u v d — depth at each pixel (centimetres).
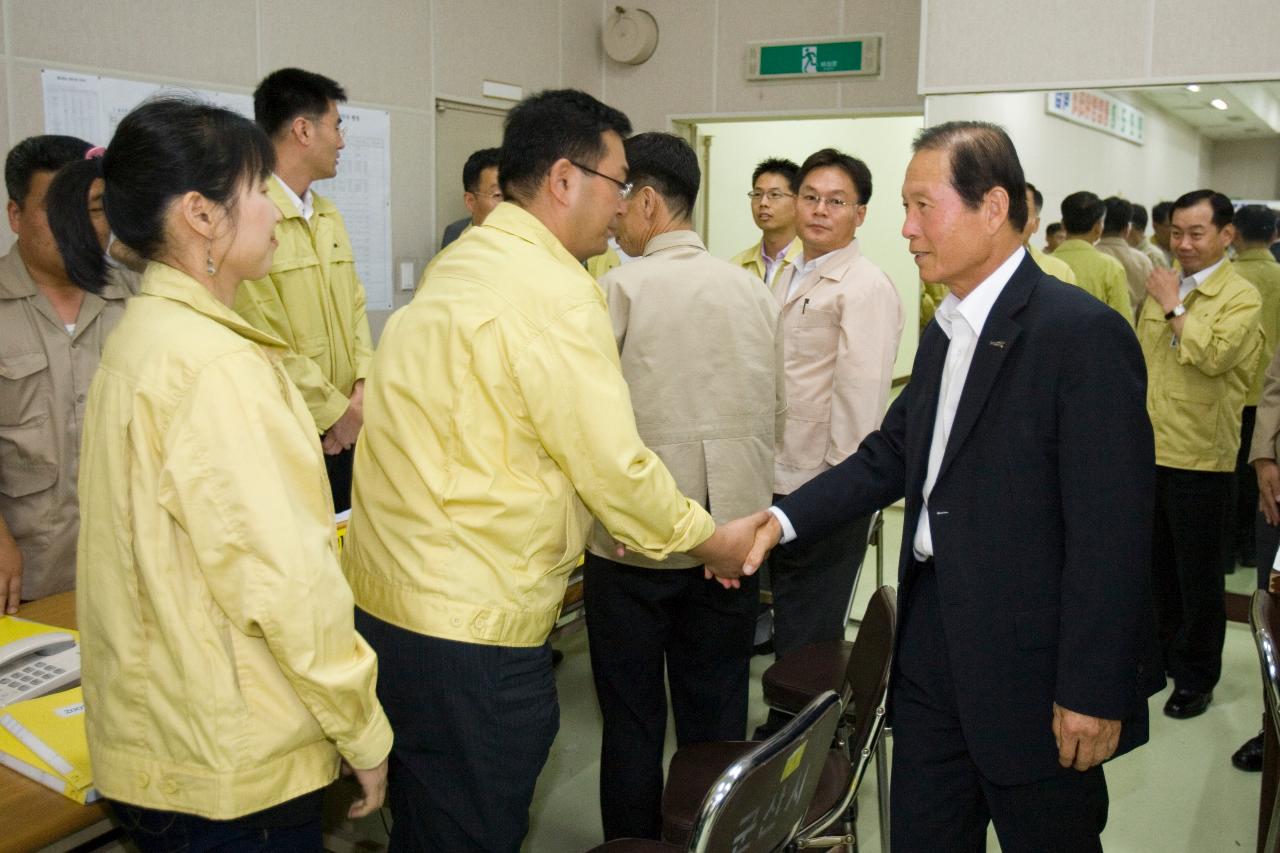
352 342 304
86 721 125
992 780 154
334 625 119
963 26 411
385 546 154
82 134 352
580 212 163
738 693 229
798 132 751
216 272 123
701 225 639
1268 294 344
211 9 388
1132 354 143
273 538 114
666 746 305
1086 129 390
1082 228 385
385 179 472
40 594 225
